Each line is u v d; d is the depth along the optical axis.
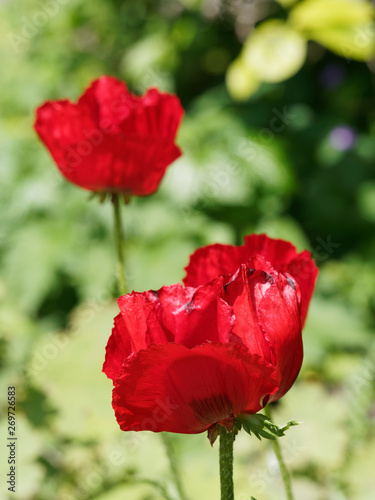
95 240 2.49
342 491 1.17
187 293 0.78
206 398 0.77
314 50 3.36
